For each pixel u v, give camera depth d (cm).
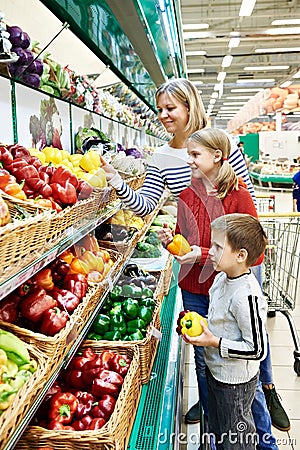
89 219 187
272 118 2434
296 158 2052
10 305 156
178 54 443
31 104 222
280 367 383
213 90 2025
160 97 254
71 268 204
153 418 199
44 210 135
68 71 263
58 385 189
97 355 211
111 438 152
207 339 198
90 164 217
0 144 175
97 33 274
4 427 99
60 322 154
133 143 520
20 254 119
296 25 909
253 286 201
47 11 200
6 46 177
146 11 261
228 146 224
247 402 210
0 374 115
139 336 233
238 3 883
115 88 401
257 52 1243
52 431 152
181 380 287
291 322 396
